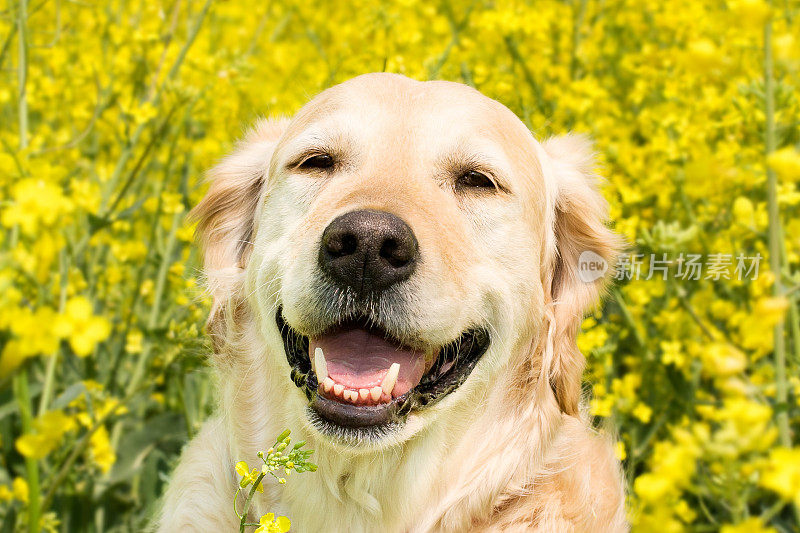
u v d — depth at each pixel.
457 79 5.12
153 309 4.43
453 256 2.58
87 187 4.14
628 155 4.82
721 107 4.50
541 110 5.12
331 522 2.92
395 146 2.79
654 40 5.96
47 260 1.49
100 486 4.05
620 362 4.62
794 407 3.41
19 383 1.71
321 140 2.88
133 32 4.84
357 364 2.59
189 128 5.06
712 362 1.52
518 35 5.77
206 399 4.29
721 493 1.92
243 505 3.04
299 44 6.88
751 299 3.86
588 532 2.95
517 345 2.95
